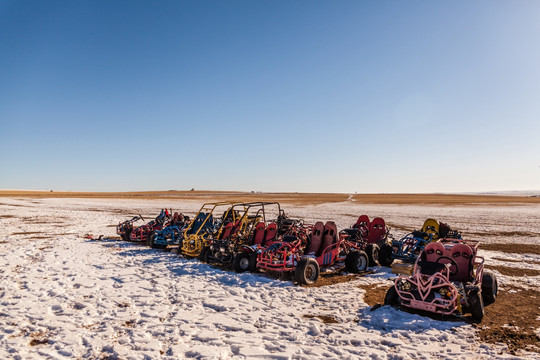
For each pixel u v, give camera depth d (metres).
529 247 13.96
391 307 6.42
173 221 14.01
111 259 10.87
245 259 9.41
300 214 30.70
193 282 8.20
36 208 36.25
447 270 6.18
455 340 5.02
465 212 35.47
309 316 6.04
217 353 4.50
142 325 5.49
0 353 4.48
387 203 57.50
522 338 5.12
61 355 4.47
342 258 9.73
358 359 4.39
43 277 8.38
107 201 56.97
